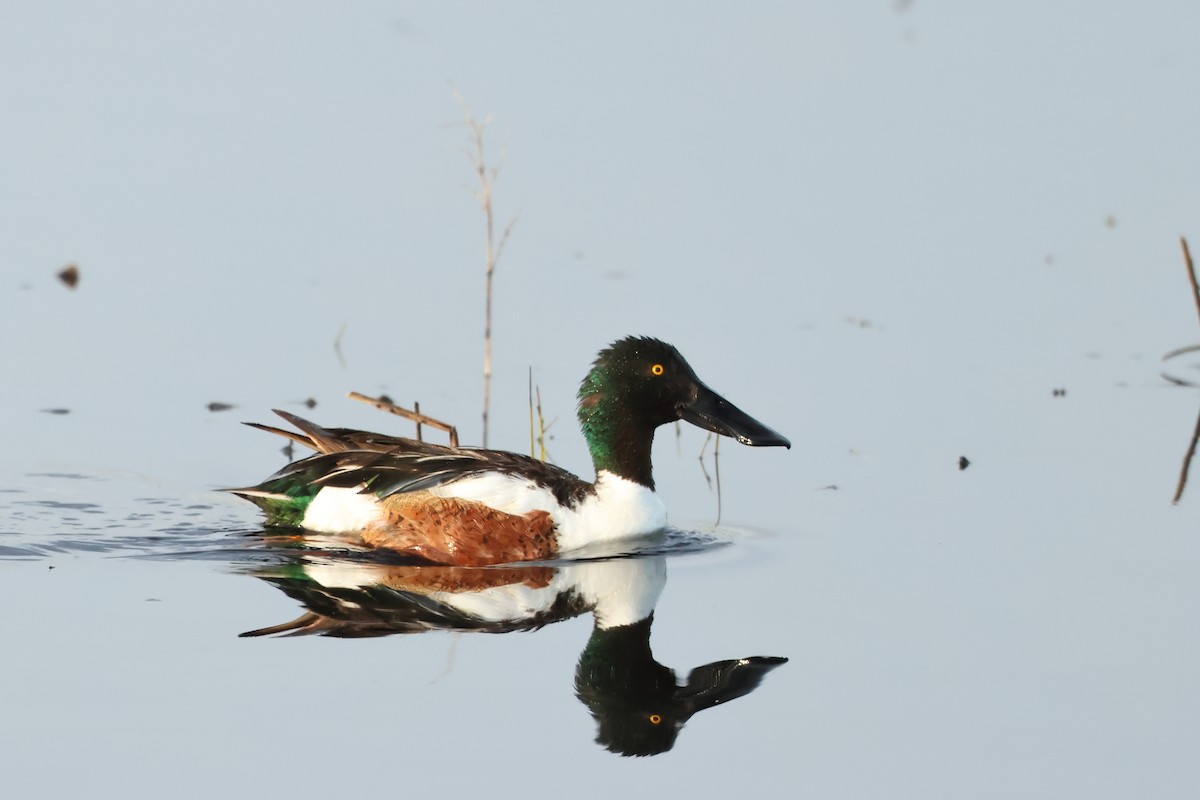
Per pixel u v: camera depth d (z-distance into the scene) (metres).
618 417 15.20
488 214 18.47
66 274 21.08
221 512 15.49
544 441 17.22
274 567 13.89
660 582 13.83
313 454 15.55
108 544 14.39
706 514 15.81
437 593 13.41
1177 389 19.00
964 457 16.98
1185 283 21.89
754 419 15.39
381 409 16.45
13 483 15.84
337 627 12.38
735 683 11.66
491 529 14.39
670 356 15.30
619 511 15.04
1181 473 16.48
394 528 14.51
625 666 11.88
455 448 15.28
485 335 19.62
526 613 12.94
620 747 10.59
